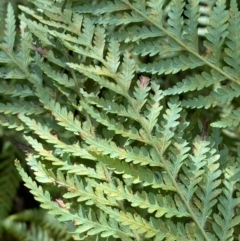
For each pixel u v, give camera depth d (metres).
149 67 0.91
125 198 0.84
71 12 0.91
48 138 0.86
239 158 0.88
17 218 1.47
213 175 0.86
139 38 0.91
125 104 0.90
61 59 0.92
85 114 0.89
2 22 1.05
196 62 0.90
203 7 1.16
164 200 0.85
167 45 0.91
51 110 0.88
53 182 0.84
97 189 0.84
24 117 0.87
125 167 0.85
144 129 0.87
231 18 0.88
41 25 0.90
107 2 0.91
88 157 0.86
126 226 0.85
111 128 0.86
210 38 0.89
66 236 1.42
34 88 0.93
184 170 0.86
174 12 0.90
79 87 0.91
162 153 0.86
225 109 1.07
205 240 0.85
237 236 0.90
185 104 0.89
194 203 0.87
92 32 0.90
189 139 0.91
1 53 0.92
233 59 0.89
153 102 0.88
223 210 0.85
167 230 0.84
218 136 0.90
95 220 0.84
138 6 0.91
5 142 1.44
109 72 0.88
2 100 1.27
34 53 0.94
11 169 1.45
